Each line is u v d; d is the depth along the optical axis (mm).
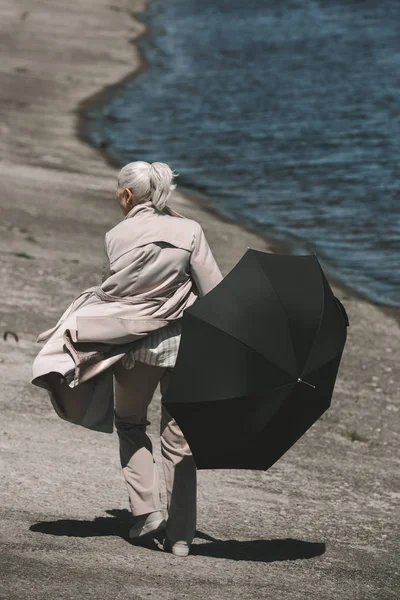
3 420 10578
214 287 6895
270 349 6586
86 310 6863
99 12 67125
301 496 9438
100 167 31031
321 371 6691
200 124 39750
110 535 7551
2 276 17656
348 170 32719
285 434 6750
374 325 18250
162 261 6867
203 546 7641
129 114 41156
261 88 47875
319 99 45281
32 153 31344
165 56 56156
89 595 6250
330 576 7266
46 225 22562
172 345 6941
